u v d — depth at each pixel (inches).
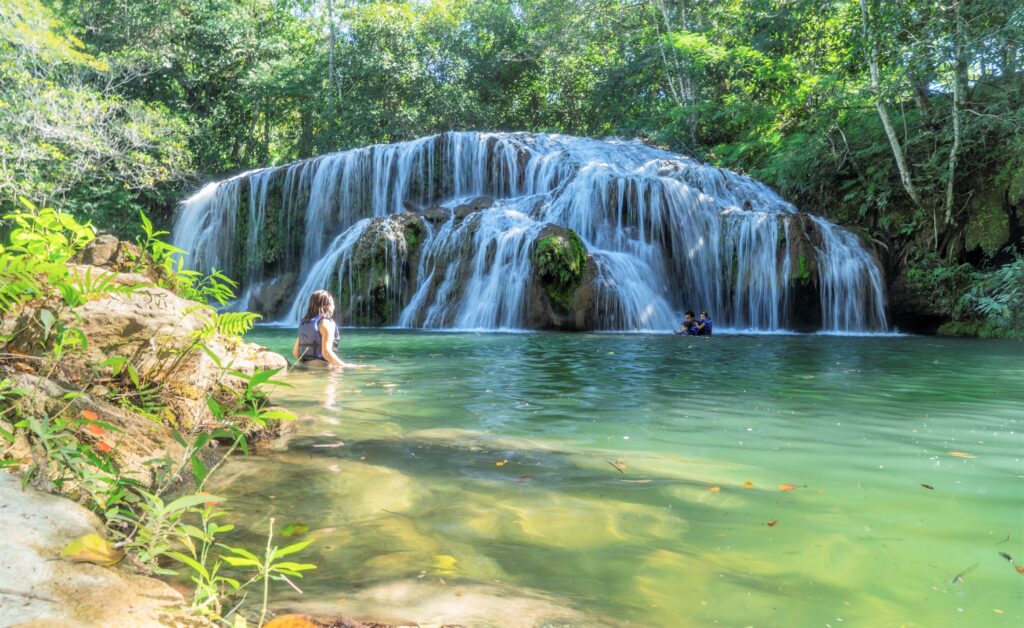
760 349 384.8
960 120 642.8
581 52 1412.4
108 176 1000.9
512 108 1524.4
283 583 66.0
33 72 964.6
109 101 974.4
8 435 75.4
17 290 98.0
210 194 963.3
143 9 1218.6
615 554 75.1
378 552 75.1
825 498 97.2
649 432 145.6
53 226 114.7
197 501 68.1
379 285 693.3
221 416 82.5
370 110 1341.0
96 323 118.7
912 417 165.6
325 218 888.9
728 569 71.0
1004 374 262.5
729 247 682.8
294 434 141.1
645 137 1133.1
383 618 58.1
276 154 1701.5
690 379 241.1
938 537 81.1
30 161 866.8
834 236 681.0
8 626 44.1
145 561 65.7
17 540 56.7
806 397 197.8
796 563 72.6
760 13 925.8
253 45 1354.6
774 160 882.8
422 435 141.2
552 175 814.5
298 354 283.0
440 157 874.1
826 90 802.8
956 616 60.1
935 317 657.6
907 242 714.2
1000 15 589.9
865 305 661.9
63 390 101.7
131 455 100.7
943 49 608.7
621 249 696.4
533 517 88.0
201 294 158.4
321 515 88.4
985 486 103.7
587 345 404.5
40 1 1076.5
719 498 97.2
